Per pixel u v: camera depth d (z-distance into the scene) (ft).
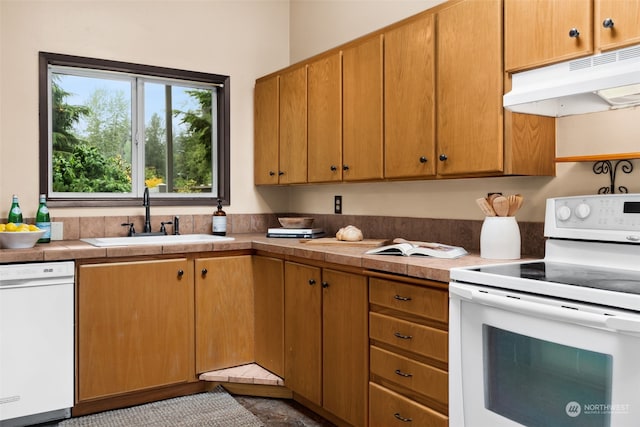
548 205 6.43
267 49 12.24
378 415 6.93
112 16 10.24
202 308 9.36
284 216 12.37
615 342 4.27
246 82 11.92
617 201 5.76
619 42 5.34
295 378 8.71
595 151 6.50
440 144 7.30
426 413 6.17
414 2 9.09
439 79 7.30
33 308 7.77
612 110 6.30
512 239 6.63
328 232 11.21
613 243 5.81
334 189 11.08
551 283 4.81
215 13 11.49
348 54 9.01
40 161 9.50
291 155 10.62
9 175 9.23
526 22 6.19
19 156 9.32
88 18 9.98
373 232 9.95
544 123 6.82
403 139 7.90
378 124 8.39
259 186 12.10
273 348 9.34
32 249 7.97
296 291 8.67
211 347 9.45
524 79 6.27
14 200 8.87
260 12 12.16
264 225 12.14
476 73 6.78
